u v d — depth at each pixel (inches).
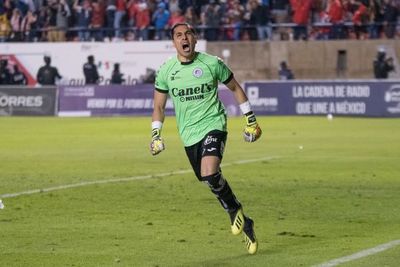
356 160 1180.5
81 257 555.8
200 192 863.1
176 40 571.2
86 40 2522.1
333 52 2411.4
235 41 2448.3
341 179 973.2
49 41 2516.0
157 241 610.2
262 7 2444.6
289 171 1055.0
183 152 1305.4
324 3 2454.5
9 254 564.7
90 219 703.7
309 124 1893.5
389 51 2359.7
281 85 2194.9
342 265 525.0
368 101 2128.4
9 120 2146.9
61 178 986.1
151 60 2407.7
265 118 2110.0
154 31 2485.2
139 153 1293.1
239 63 2450.8
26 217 714.2
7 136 1635.1
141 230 653.3
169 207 765.9
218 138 565.9
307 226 668.7
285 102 2194.9
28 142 1502.2
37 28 2544.3
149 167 1102.4
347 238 617.3
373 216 715.4
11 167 1103.6
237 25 2454.5
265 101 2208.4
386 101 2114.9
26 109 2336.4
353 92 2142.0
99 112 2313.0
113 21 2513.5
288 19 2487.7
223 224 678.5
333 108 2158.0
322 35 2444.6
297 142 1466.5
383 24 2390.5
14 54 2470.5
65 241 610.2
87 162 1164.5
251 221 560.1
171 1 2481.5
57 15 2517.2
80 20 2522.1
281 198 823.7
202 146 565.0
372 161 1167.6
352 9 2433.6
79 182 948.0
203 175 553.6
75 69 2443.4
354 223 681.6
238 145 1421.0
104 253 568.4
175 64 575.8
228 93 2237.9
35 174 1026.1
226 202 555.8
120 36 2512.3
